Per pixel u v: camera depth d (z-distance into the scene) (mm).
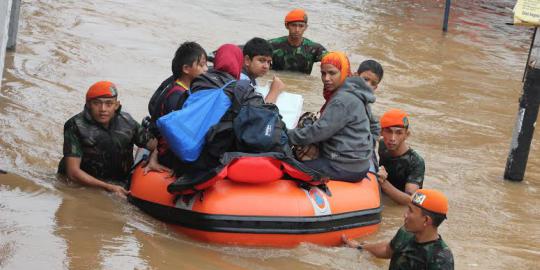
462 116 10352
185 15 14703
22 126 7816
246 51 6996
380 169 7121
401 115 7035
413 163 7227
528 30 17203
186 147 5777
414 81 11875
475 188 7879
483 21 17875
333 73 6352
